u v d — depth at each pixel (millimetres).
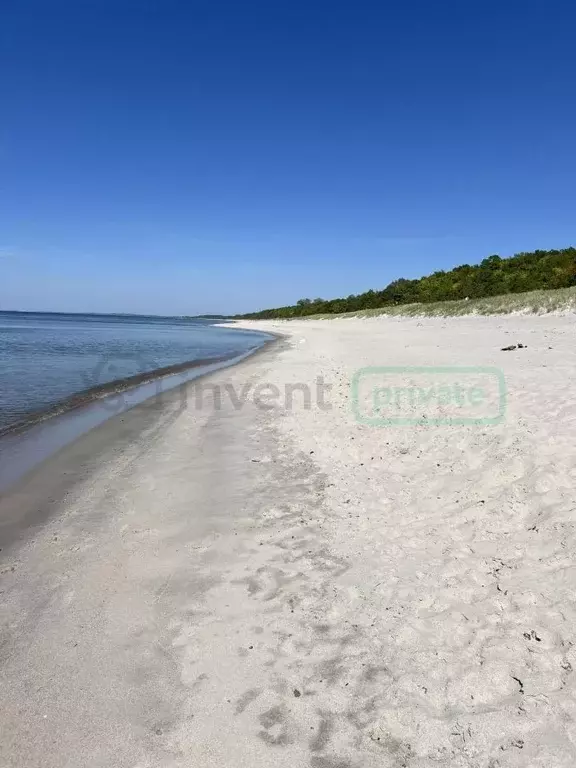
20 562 4258
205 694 2791
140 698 2766
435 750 2379
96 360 20734
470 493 4996
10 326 59688
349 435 7520
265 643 3189
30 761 2389
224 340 39719
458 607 3383
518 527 4211
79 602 3662
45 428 8820
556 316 21266
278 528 4777
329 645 3143
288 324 71500
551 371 9172
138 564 4199
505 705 2568
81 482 6156
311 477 6074
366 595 3627
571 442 5367
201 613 3516
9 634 3303
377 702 2682
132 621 3436
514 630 3084
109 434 8398
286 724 2584
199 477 6250
